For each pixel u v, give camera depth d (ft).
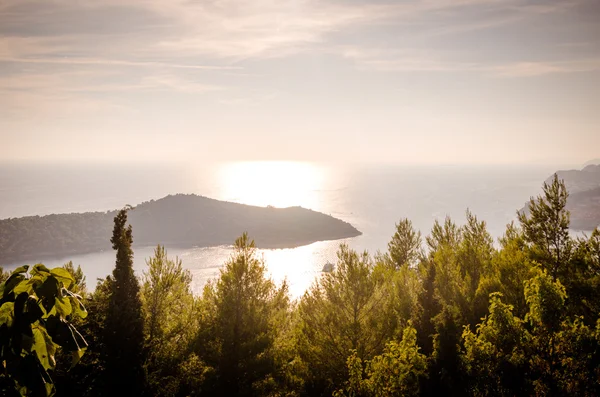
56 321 9.02
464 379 37.17
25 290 8.92
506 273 58.49
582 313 52.21
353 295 54.34
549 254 63.26
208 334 60.44
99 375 58.44
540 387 31.07
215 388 56.34
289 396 54.80
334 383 51.88
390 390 36.29
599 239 61.31
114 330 60.29
